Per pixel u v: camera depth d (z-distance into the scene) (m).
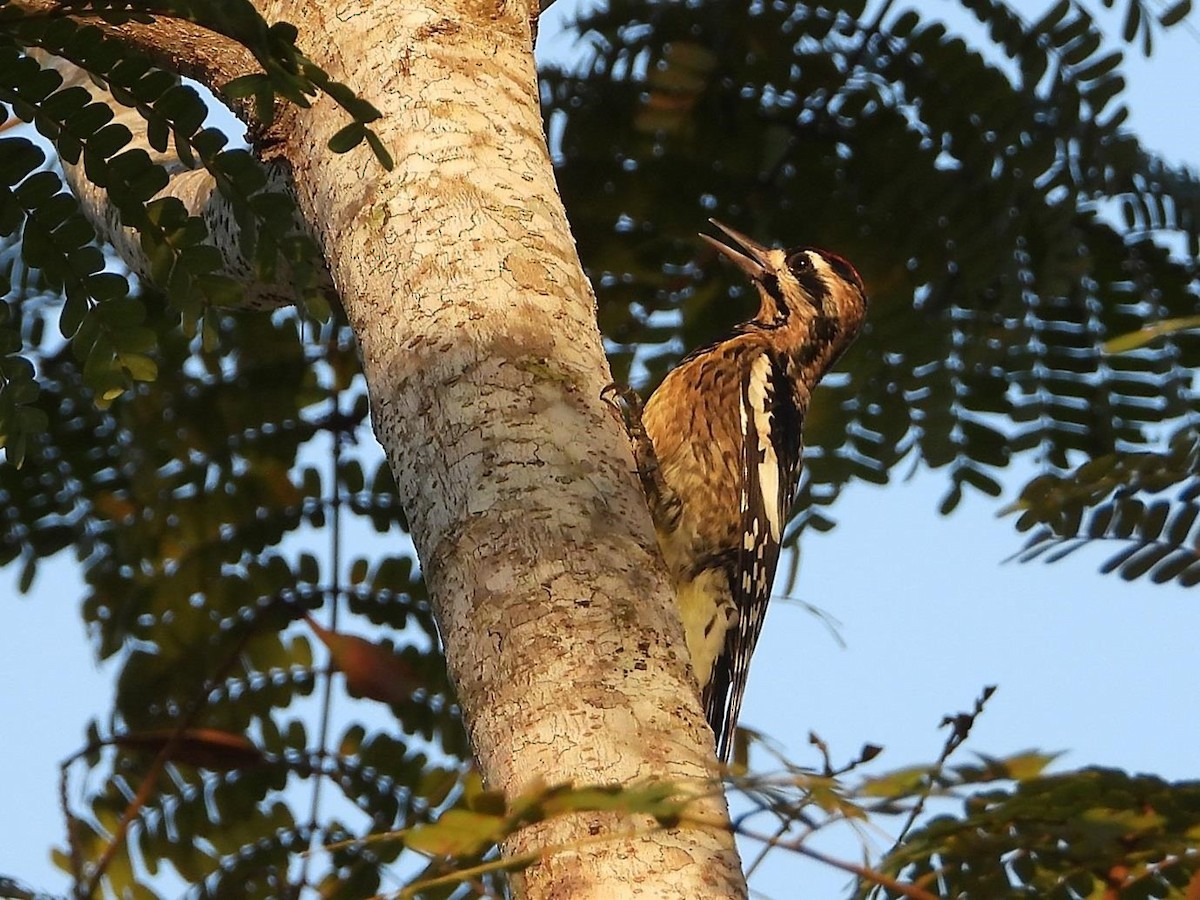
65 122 5.25
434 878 3.69
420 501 5.15
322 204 5.83
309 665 8.76
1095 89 8.45
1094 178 8.44
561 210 5.88
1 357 5.59
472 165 5.70
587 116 9.50
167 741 4.73
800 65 9.21
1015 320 8.45
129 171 5.34
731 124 9.41
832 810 3.32
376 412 5.42
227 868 7.89
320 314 5.62
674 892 4.06
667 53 9.34
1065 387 8.45
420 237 5.54
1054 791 3.51
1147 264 8.78
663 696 4.63
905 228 8.98
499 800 3.44
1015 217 8.60
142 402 9.52
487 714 4.65
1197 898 3.54
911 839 3.59
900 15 8.86
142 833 7.82
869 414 8.57
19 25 4.98
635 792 3.43
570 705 4.55
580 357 5.43
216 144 5.28
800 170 9.41
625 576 4.89
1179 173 8.91
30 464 9.35
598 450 5.19
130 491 9.52
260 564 9.31
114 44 5.10
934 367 8.55
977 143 8.81
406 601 8.89
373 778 8.03
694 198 9.58
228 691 8.70
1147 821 3.48
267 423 9.69
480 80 5.94
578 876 4.12
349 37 6.00
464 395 5.22
